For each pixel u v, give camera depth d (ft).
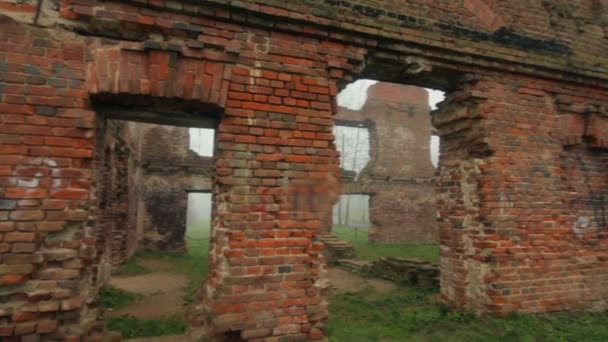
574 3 18.90
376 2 14.62
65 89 11.04
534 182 16.93
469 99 16.56
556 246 16.99
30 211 10.41
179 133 48.14
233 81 12.60
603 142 18.37
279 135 12.98
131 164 36.24
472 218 16.58
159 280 29.27
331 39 13.91
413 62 15.40
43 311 10.33
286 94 13.19
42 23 11.03
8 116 10.48
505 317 15.58
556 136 17.74
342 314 19.53
